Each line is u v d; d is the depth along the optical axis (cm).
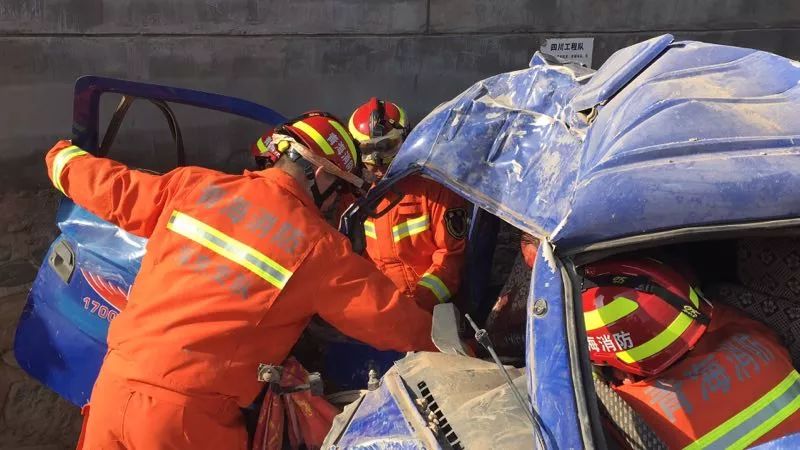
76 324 250
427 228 262
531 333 157
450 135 224
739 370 169
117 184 224
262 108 297
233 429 207
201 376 195
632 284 166
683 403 163
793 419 165
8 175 332
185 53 342
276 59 357
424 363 191
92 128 266
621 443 165
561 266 161
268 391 211
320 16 356
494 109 221
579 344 149
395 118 280
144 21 331
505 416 167
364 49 369
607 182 159
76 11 320
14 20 312
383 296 205
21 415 315
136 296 208
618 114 177
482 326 269
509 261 334
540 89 215
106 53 331
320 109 373
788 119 161
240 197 205
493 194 209
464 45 385
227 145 369
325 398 226
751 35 435
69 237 256
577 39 402
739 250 208
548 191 194
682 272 178
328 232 204
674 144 159
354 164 232
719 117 163
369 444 180
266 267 197
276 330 203
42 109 330
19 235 335
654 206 153
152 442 194
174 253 204
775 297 199
